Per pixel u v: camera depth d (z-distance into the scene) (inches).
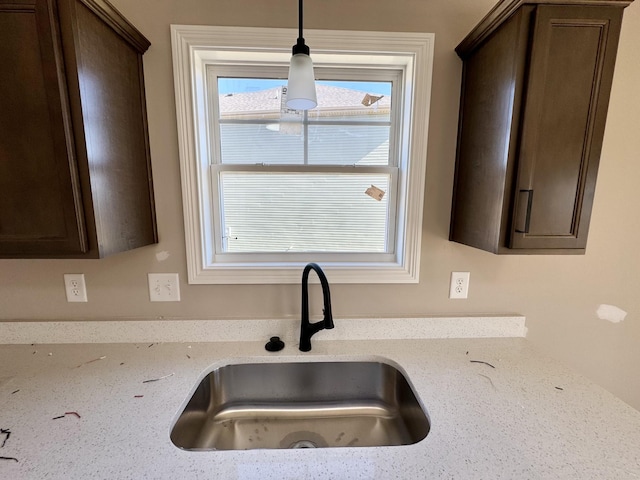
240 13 40.3
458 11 41.6
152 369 38.5
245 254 48.8
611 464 24.5
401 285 47.0
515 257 47.2
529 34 31.0
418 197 44.8
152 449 26.1
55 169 30.2
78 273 44.3
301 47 30.2
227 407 42.3
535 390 34.3
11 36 28.1
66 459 25.0
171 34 39.8
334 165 47.7
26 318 44.9
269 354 42.4
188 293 45.6
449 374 37.5
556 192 33.7
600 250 47.5
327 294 38.8
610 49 31.4
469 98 40.8
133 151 38.7
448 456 25.3
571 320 49.2
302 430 40.9
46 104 29.1
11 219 30.9
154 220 43.3
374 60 43.6
